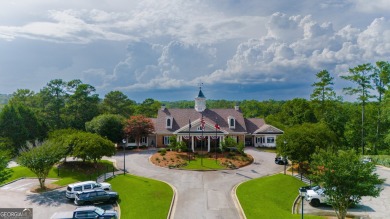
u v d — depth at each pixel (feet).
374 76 231.50
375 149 242.17
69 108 308.19
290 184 145.48
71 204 117.19
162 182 147.84
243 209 109.60
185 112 261.85
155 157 199.31
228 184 146.82
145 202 117.29
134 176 159.84
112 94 367.45
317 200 121.39
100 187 127.03
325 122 247.91
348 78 231.91
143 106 404.77
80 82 321.52
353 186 94.12
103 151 171.12
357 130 244.63
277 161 191.31
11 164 191.31
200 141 233.14
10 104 240.53
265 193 131.44
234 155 200.44
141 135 241.76
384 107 223.92
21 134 227.40
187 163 185.98
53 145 144.87
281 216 102.89
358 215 111.04
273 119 331.57
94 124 243.60
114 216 94.89
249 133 255.50
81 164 177.68
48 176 161.99
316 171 105.19
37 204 117.19
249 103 508.94
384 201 126.82
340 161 96.73
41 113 298.97
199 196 127.54
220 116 258.98
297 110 294.66
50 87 310.45
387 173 174.70
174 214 106.42
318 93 269.03
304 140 161.89
